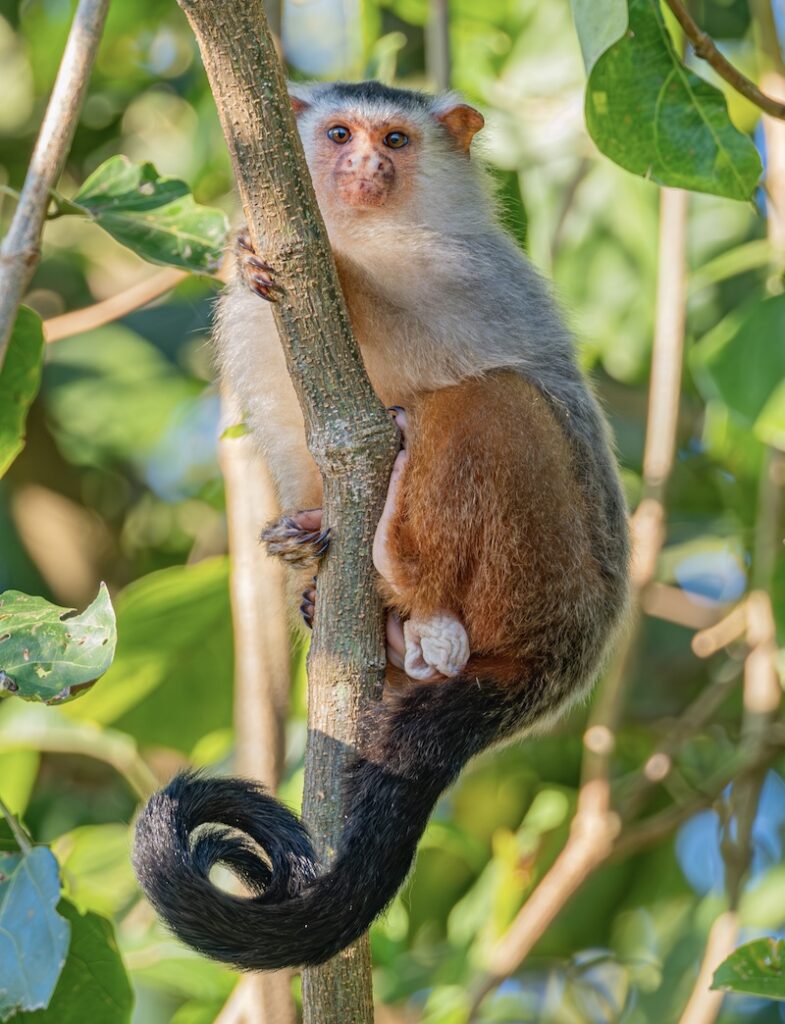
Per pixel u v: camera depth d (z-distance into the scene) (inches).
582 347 397.1
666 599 500.4
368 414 269.6
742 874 405.4
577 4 300.5
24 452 507.8
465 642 302.5
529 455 307.3
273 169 254.4
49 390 507.5
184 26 518.9
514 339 328.2
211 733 444.5
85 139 516.4
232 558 375.6
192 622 425.1
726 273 401.7
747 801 412.2
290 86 395.5
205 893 251.1
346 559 272.1
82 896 388.5
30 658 256.7
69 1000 297.0
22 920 263.1
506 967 381.4
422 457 305.0
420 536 299.3
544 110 467.2
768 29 395.2
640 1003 439.2
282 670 364.8
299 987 374.9
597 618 317.7
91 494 523.2
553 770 490.0
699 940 430.6
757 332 338.6
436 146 371.6
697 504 518.0
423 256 338.0
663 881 475.2
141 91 519.2
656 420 412.5
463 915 421.4
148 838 254.8
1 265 292.5
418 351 317.4
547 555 305.9
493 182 395.2
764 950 283.3
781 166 391.9
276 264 259.4
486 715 293.7
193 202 323.6
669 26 414.0
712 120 305.7
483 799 480.1
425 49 527.2
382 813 267.9
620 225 467.8
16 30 510.0
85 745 415.5
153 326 519.2
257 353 334.3
